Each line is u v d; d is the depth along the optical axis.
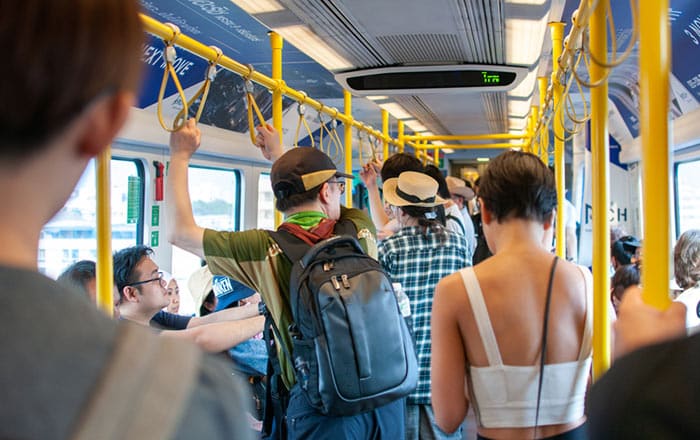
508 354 1.29
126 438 0.35
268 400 1.93
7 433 0.32
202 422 0.39
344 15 2.27
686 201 5.02
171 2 3.18
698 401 0.45
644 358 0.51
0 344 0.33
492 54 2.94
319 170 1.86
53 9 0.36
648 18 0.80
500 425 1.29
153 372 0.38
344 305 1.60
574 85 5.59
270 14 2.25
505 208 1.36
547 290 1.31
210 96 4.18
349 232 2.01
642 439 0.47
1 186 0.38
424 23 2.38
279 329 1.77
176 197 1.75
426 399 2.30
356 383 1.60
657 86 0.80
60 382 0.34
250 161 5.01
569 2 3.10
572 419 1.31
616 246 4.73
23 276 0.36
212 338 2.21
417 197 2.40
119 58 0.40
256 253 1.75
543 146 3.66
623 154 6.93
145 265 2.26
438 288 1.37
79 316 0.37
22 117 0.37
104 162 1.31
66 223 3.20
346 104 4.08
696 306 2.46
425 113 5.82
